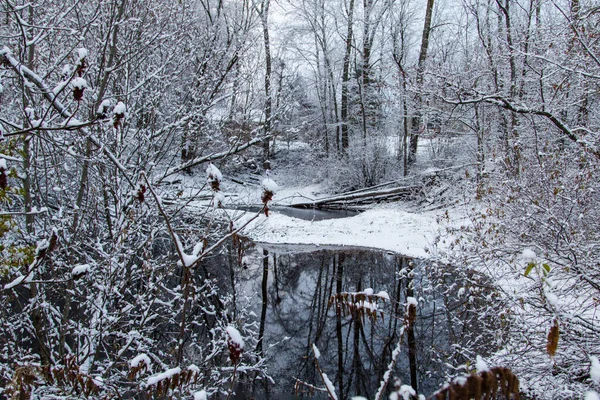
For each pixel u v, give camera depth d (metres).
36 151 4.03
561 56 6.51
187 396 3.61
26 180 3.70
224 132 6.45
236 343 1.88
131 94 5.25
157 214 4.85
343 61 22.91
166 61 5.19
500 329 4.56
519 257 6.60
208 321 6.30
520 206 5.62
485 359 4.48
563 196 4.93
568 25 5.93
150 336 5.49
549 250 4.92
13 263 2.91
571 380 3.89
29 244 3.78
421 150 20.44
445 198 15.01
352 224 13.81
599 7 5.73
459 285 7.70
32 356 3.21
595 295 4.63
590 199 5.20
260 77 6.38
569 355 3.88
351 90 22.91
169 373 2.07
